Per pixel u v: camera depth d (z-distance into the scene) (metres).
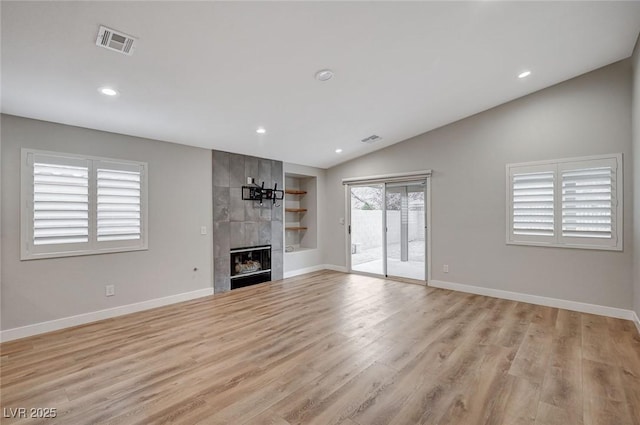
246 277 5.18
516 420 1.81
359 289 4.91
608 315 3.57
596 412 1.87
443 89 3.62
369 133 4.82
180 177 4.36
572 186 3.79
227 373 2.35
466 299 4.30
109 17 1.93
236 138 4.40
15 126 3.06
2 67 2.28
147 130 3.75
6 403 2.01
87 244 3.48
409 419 1.82
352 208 6.27
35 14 1.84
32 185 3.13
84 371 2.40
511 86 3.79
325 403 1.98
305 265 6.27
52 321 3.25
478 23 2.49
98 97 2.86
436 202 4.99
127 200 3.81
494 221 4.41
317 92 3.29
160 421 1.82
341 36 2.42
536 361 2.51
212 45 2.31
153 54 2.33
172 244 4.25
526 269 4.15
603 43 3.05
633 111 3.31
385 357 2.59
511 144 4.24
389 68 3.00
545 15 2.50
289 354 2.66
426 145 5.09
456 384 2.19
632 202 3.42
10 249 3.02
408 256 5.50
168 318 3.61
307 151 5.36
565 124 3.83
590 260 3.69
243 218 5.16
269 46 2.42
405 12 2.25
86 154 3.50
